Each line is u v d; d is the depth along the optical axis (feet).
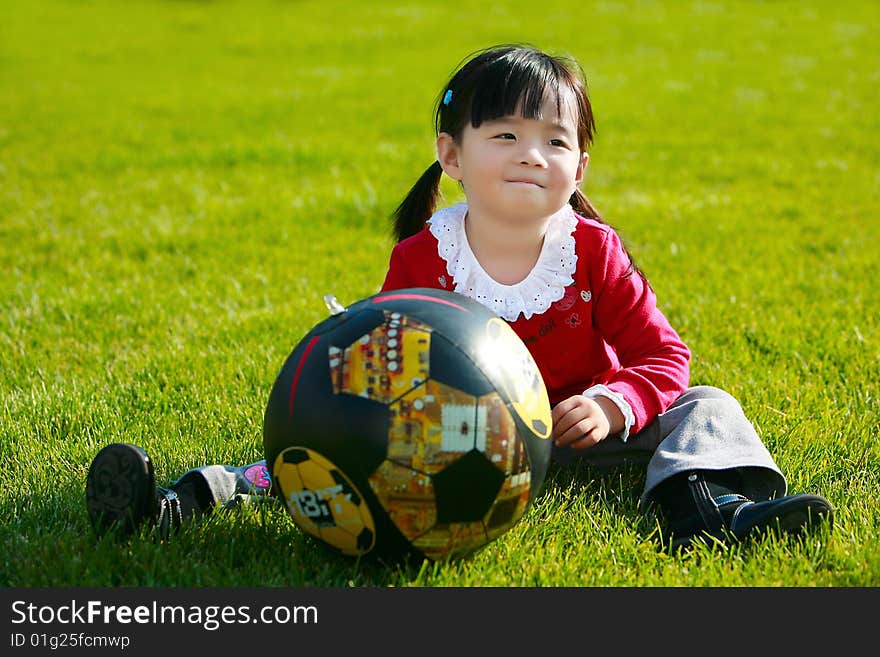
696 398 13.84
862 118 54.60
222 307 23.63
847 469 14.55
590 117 13.67
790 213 34.27
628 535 12.42
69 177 41.81
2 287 25.72
